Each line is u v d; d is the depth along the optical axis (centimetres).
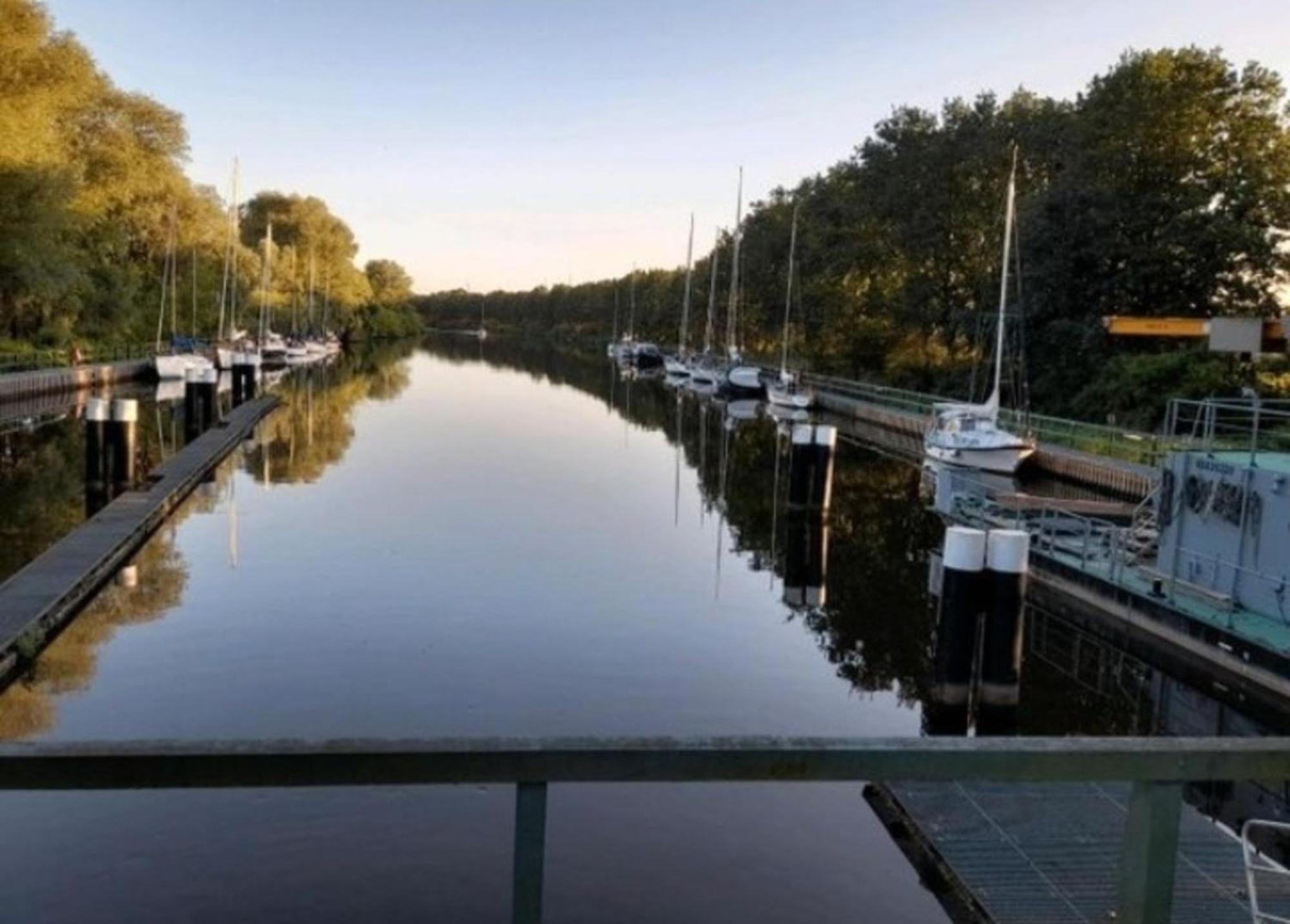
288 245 9275
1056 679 1248
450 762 218
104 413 2045
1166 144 3466
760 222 6906
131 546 1595
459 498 2205
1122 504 2080
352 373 6581
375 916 623
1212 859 672
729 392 5469
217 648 1164
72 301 4644
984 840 717
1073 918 623
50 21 4050
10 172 3831
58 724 946
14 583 1277
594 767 222
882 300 5041
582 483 2517
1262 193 3322
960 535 1090
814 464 2202
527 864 225
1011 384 3634
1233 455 1348
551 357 10144
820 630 1363
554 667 1146
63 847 693
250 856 687
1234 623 1172
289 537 1755
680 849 722
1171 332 1841
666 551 1803
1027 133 4216
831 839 742
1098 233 3512
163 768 211
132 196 5341
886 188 4688
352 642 1201
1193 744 234
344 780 216
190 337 5828
